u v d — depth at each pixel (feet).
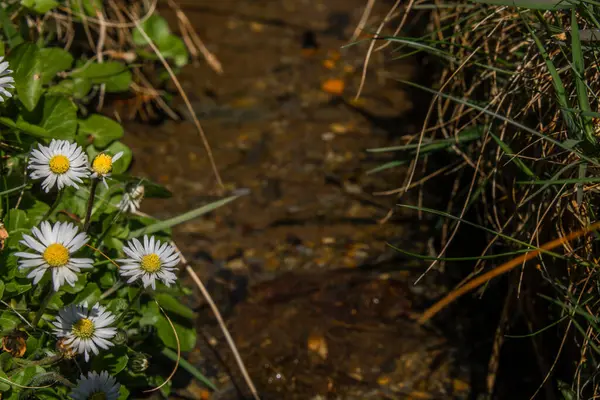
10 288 1.83
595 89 1.87
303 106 2.74
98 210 2.00
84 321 1.73
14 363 1.79
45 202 2.02
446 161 2.47
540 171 1.95
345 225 2.40
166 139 2.57
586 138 1.77
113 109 2.60
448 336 2.17
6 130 2.04
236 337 2.16
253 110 2.70
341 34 3.10
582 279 1.87
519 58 2.08
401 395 2.08
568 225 1.91
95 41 2.53
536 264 2.00
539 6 1.80
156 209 2.40
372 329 2.19
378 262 2.33
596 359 1.87
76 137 2.07
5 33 2.14
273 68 2.91
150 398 2.02
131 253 1.76
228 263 2.31
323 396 2.07
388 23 3.10
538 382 2.08
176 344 1.99
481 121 2.15
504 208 2.13
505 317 2.04
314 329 2.19
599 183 1.84
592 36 1.83
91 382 1.74
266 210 2.43
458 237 2.34
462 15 2.23
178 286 2.07
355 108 2.74
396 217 2.42
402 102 2.76
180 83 2.78
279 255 2.33
